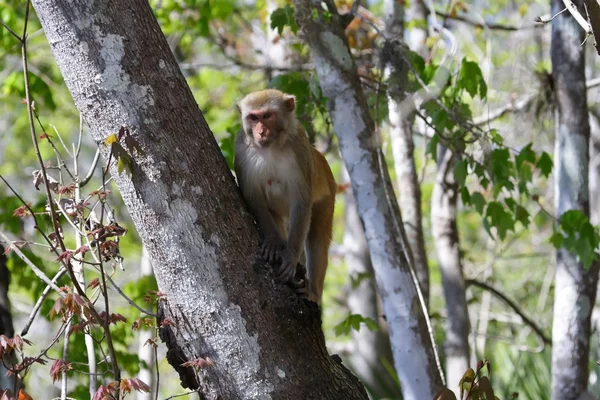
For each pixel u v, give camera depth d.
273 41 14.73
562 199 11.83
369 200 10.00
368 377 17.88
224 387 6.73
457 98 11.15
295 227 8.85
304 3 10.10
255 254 6.82
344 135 10.10
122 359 11.45
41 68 18.80
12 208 11.74
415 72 10.41
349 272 18.86
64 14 6.53
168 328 6.90
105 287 6.45
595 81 14.64
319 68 10.19
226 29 19.88
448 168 13.82
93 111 6.60
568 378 11.64
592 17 6.20
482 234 25.12
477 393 6.59
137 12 6.67
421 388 9.87
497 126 17.48
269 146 8.68
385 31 11.94
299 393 6.76
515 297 20.94
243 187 8.28
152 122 6.55
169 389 21.92
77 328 6.64
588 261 10.59
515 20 20.92
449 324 13.62
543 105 13.07
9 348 6.84
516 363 12.65
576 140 11.76
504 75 18.09
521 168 10.70
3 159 22.11
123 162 6.27
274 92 9.12
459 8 15.74
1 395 6.38
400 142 13.69
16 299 18.56
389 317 10.04
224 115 20.33
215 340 6.67
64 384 6.68
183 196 6.58
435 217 14.04
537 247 23.30
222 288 6.63
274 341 6.71
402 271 9.96
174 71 6.76
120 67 6.53
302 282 7.71
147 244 6.71
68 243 17.12
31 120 6.21
